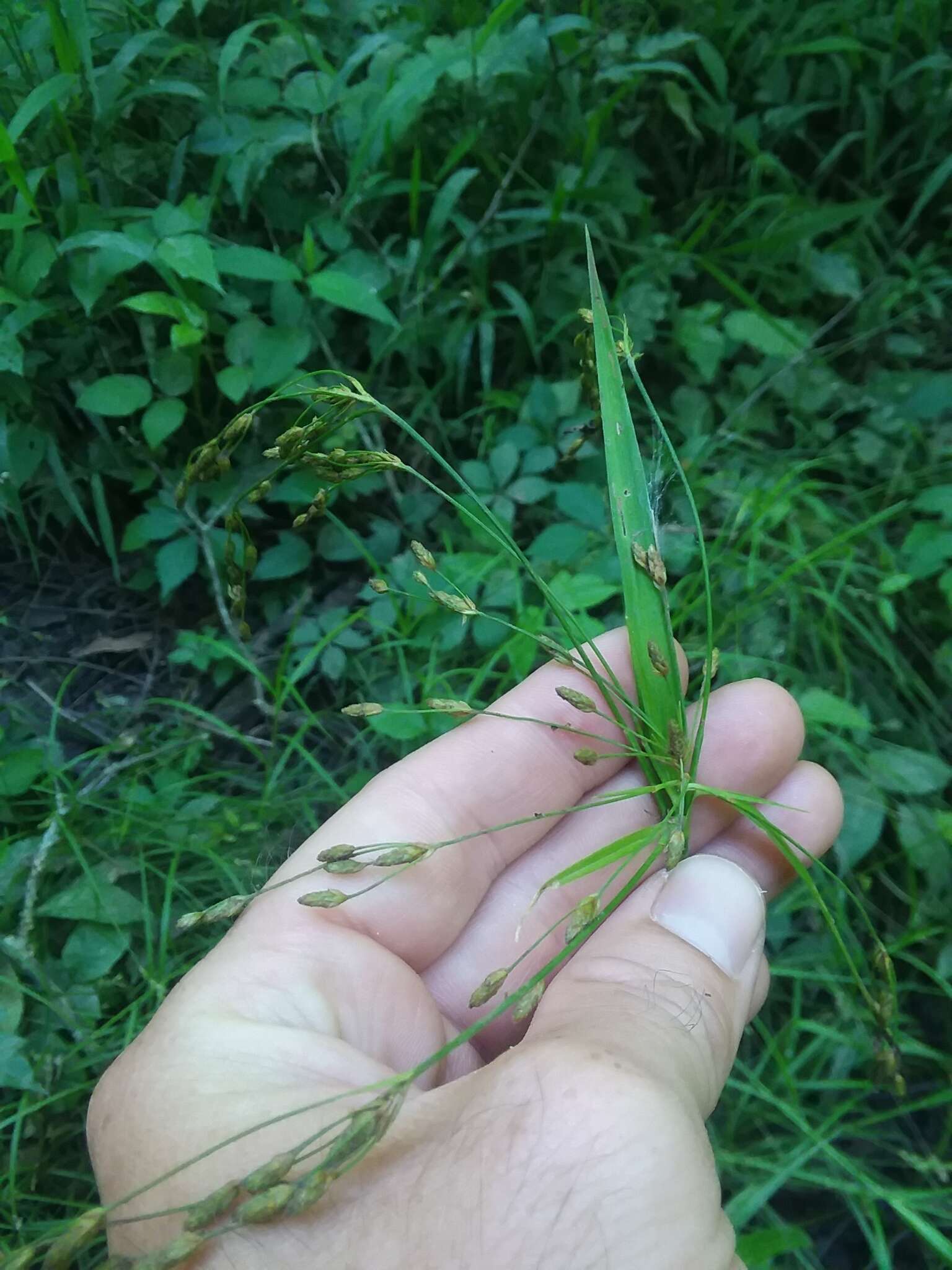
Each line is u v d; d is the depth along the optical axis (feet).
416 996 0.45
